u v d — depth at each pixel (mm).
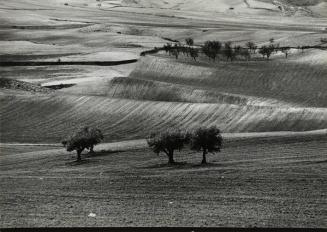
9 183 92312
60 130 176375
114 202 72438
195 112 175750
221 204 69250
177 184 84312
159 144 108750
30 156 131250
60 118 186625
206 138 105438
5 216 64062
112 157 120625
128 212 65625
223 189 78812
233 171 92312
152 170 100688
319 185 78312
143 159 115500
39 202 73188
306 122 159875
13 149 147375
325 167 91375
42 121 185375
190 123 170375
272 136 128250
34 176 100812
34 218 62812
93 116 185125
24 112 193250
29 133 175250
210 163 103938
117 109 186625
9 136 173125
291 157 103125
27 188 85938
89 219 62062
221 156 111250
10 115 191500
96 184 87938
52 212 66062
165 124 172375
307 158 100938
